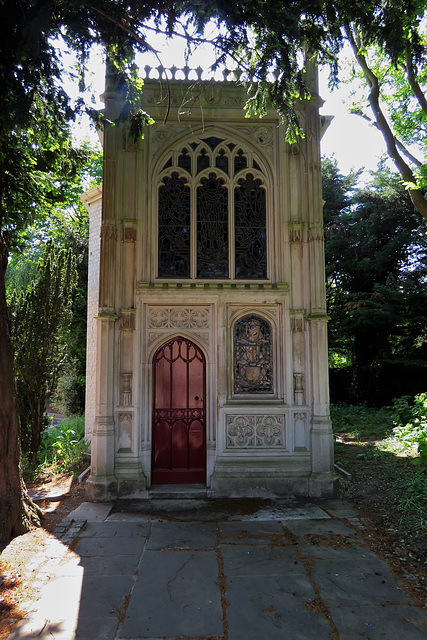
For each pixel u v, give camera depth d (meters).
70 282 9.92
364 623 3.51
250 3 4.13
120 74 5.79
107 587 4.06
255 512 6.14
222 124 7.70
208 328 7.37
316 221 7.42
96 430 6.79
